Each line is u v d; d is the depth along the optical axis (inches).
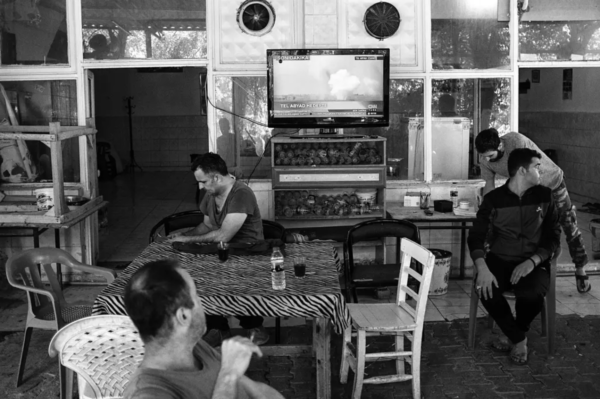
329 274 151.6
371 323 151.3
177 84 539.8
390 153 248.1
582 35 247.9
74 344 109.6
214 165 176.1
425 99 244.7
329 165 228.5
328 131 238.5
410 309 159.2
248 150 246.4
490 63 245.9
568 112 392.5
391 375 155.8
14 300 228.1
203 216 207.9
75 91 244.7
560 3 246.2
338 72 228.4
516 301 173.8
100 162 495.8
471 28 243.9
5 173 245.6
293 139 227.1
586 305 217.9
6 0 241.3
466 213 225.8
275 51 226.4
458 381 165.0
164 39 242.8
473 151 250.5
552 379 165.6
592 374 168.2
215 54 241.6
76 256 248.4
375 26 240.8
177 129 544.4
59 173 212.4
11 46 242.8
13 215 212.2
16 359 178.7
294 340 191.5
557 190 214.1
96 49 243.3
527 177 175.2
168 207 389.1
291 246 176.6
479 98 247.6
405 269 163.3
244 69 242.1
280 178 227.3
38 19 241.3
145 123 542.3
